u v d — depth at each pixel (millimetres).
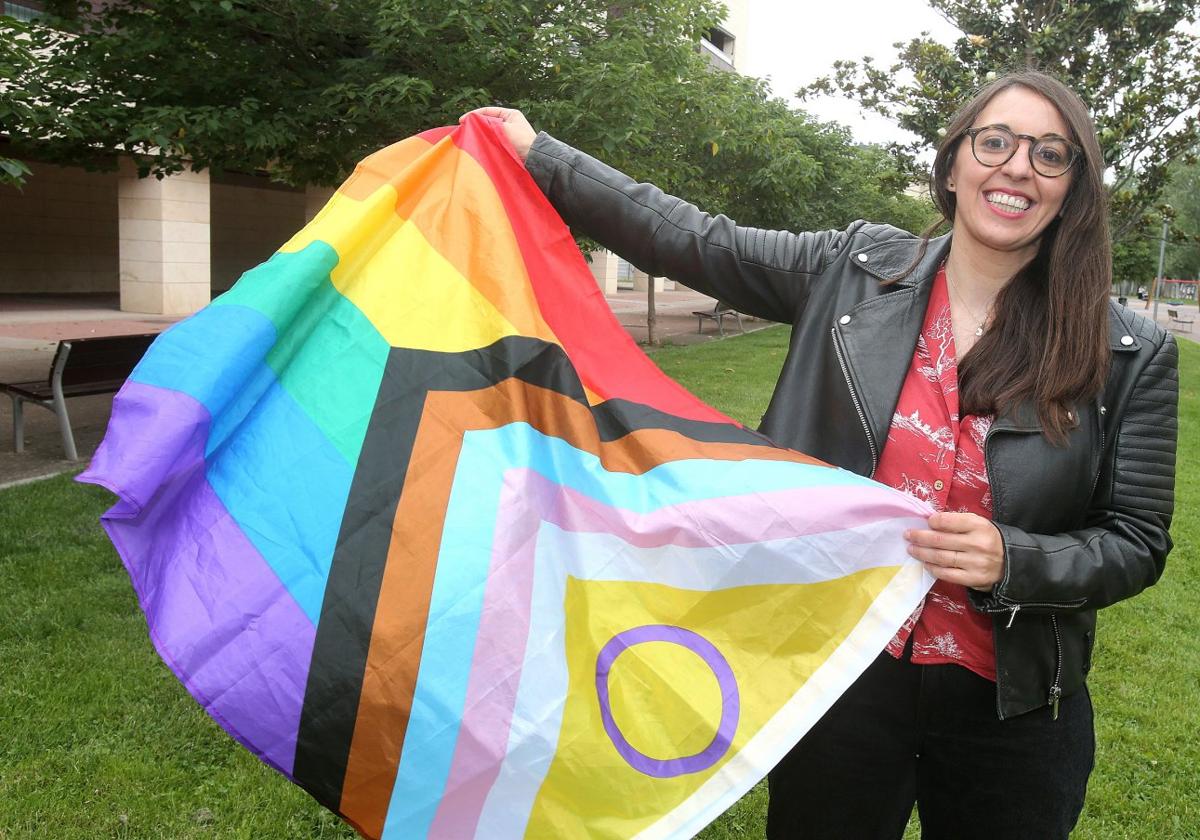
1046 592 1486
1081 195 1561
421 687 1545
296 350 1788
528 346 1820
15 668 3559
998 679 1561
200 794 2955
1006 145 1559
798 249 1848
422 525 1641
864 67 9109
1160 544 1547
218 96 6621
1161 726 3617
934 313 1694
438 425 1737
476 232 1950
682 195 10680
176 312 18047
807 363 1786
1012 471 1562
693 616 1675
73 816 2805
